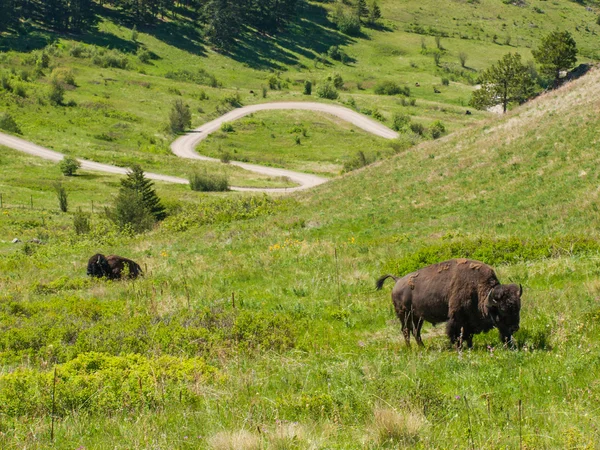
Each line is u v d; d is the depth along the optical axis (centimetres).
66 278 4703
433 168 8050
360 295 3256
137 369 2012
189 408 1655
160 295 3709
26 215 12419
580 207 5025
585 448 1179
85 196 16000
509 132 8156
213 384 1886
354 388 1662
